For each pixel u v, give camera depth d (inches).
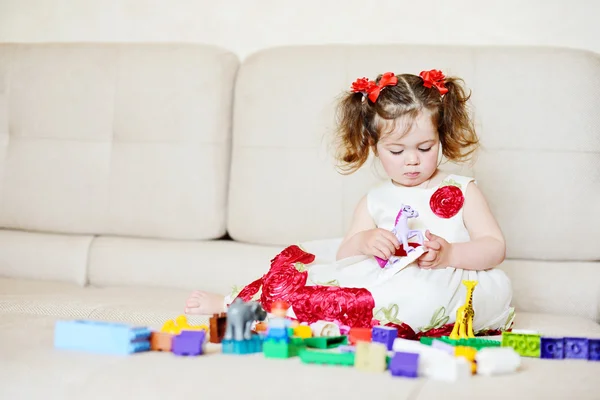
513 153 80.1
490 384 41.9
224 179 86.9
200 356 47.0
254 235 84.7
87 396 40.9
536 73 80.4
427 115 64.7
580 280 77.1
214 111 86.6
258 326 54.3
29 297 70.5
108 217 88.3
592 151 79.4
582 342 50.8
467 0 93.4
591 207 79.0
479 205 66.9
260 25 99.1
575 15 91.1
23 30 105.9
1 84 92.2
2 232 91.0
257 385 40.5
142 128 87.9
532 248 79.5
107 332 47.6
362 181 81.5
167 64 88.2
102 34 103.6
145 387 40.7
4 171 91.4
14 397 42.6
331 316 58.4
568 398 39.8
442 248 61.0
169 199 86.7
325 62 84.3
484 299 61.2
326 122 83.0
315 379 41.7
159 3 101.9
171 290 82.6
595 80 80.1
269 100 85.0
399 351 45.1
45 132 90.7
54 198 89.6
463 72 81.4
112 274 85.6
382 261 62.6
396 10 95.0
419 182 68.1
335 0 96.8
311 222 83.0
